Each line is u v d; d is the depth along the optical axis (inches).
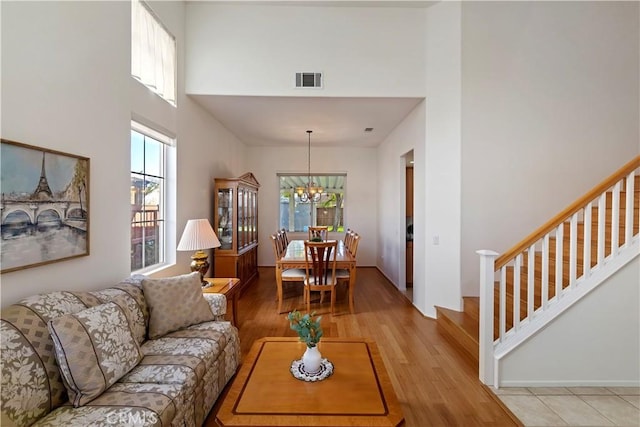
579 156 136.2
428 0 137.3
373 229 263.1
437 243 141.6
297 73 142.6
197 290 93.9
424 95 143.3
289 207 269.7
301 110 163.3
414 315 147.5
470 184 134.4
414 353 109.1
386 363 102.2
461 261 134.5
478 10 133.2
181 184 135.5
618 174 85.8
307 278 148.6
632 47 135.8
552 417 76.3
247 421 50.8
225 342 86.7
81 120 77.5
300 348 76.2
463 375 95.0
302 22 142.9
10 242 58.9
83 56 78.1
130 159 97.8
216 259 173.2
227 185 171.5
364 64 143.1
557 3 134.5
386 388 59.9
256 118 177.9
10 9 59.6
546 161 135.6
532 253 90.1
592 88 136.1
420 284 152.1
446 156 138.2
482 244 135.0
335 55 142.9
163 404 56.2
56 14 69.9
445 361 103.6
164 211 128.9
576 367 88.7
